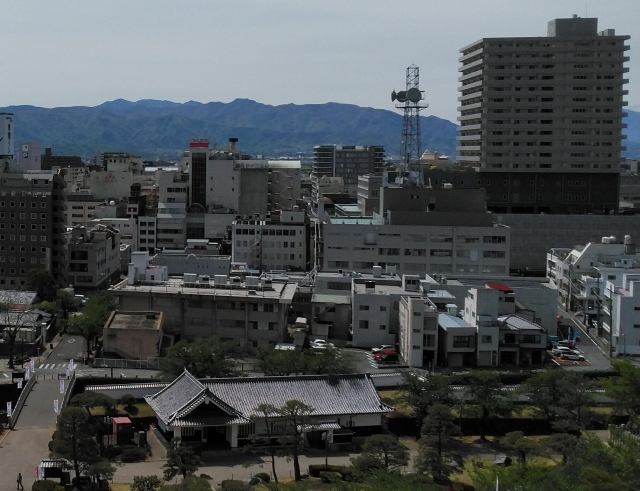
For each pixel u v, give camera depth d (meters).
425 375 138.50
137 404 132.38
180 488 88.75
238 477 106.25
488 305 163.62
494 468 94.88
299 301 188.25
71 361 150.50
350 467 103.94
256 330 170.62
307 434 119.31
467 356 163.88
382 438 103.75
